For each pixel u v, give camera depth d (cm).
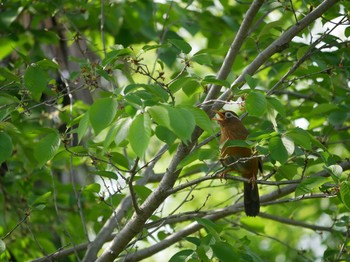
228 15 1510
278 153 767
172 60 1309
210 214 1091
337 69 1102
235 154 1016
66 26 1291
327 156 878
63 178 1512
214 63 1277
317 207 1769
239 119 1084
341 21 977
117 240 939
